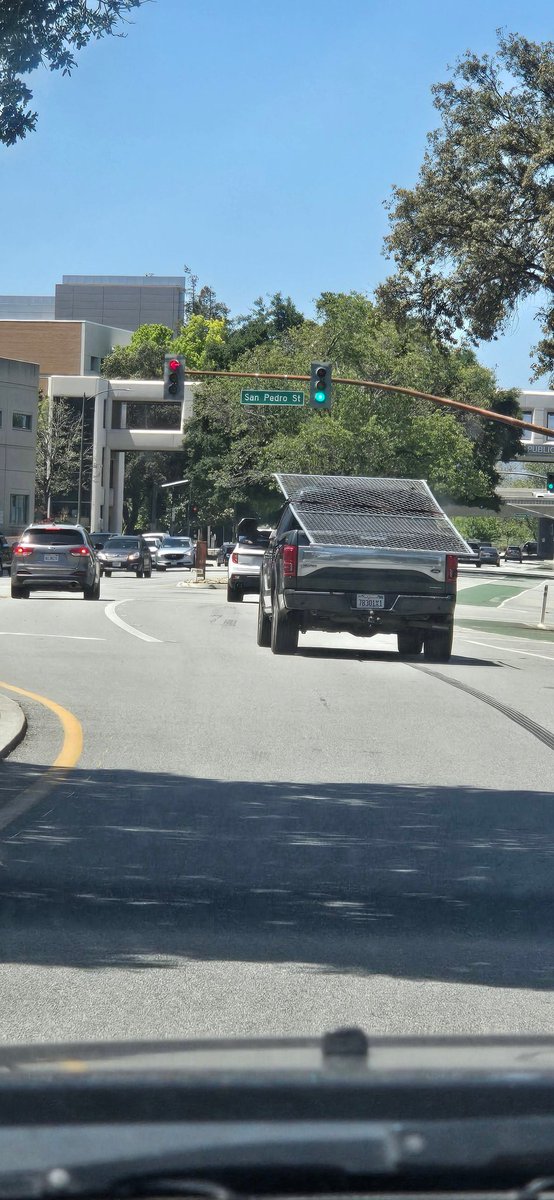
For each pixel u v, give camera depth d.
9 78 11.05
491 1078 1.71
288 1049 1.97
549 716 15.71
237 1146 1.53
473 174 43.78
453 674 20.64
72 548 39.38
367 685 18.38
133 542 69.00
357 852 8.46
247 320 109.69
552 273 40.47
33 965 6.00
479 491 83.88
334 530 23.11
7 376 98.69
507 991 5.72
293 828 9.15
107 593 46.50
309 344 82.00
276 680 18.67
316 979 5.86
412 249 44.88
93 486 112.06
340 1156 1.54
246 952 6.28
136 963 6.07
